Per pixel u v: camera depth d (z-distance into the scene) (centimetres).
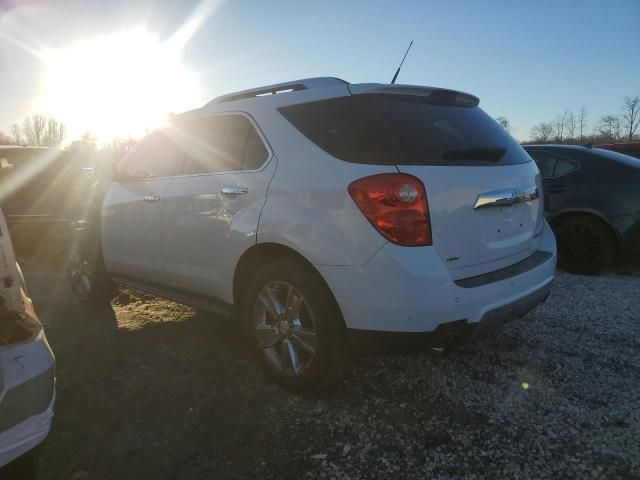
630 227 539
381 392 305
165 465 244
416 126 282
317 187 274
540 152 613
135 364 349
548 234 357
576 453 243
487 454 245
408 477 232
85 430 272
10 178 669
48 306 484
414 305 246
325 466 241
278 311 301
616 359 343
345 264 260
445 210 259
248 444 259
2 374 189
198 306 360
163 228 379
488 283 269
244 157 323
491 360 345
